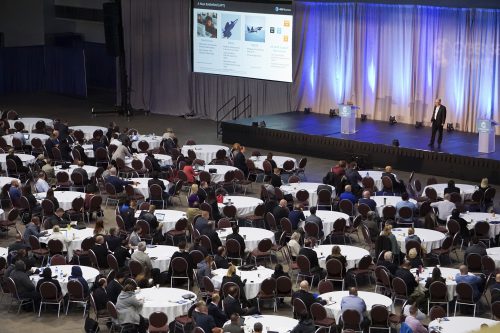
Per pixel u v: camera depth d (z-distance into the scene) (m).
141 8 43.59
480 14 31.86
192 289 19.12
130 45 44.53
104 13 41.53
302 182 26.53
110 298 16.62
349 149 31.95
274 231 22.34
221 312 15.72
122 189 25.72
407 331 14.73
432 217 22.22
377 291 19.25
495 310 16.36
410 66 34.09
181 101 42.91
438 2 32.34
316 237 21.17
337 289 19.28
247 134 34.91
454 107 33.31
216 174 27.42
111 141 31.19
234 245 19.92
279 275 17.84
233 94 40.47
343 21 35.78
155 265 19.23
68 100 47.47
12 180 25.03
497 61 31.86
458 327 15.43
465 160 29.28
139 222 21.27
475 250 19.58
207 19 38.81
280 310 18.27
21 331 17.27
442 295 17.48
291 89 38.12
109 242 19.77
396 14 34.09
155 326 15.76
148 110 43.78
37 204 24.05
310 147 33.12
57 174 26.52
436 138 32.06
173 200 27.39
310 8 36.81
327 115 37.19
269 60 37.34
